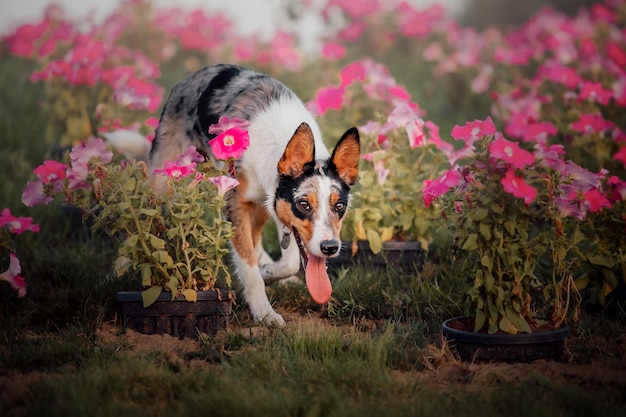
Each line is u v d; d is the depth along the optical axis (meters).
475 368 6.70
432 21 21.48
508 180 6.54
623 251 7.98
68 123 12.24
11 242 9.28
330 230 7.47
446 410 5.81
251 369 6.56
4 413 5.78
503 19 32.59
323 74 15.46
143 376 6.30
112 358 6.79
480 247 6.91
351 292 8.59
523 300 7.08
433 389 6.29
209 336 7.52
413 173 9.70
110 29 16.58
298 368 6.56
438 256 9.98
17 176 12.70
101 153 7.59
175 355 7.01
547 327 7.19
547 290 7.29
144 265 7.48
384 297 8.64
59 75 12.23
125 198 7.43
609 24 19.52
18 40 17.55
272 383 6.24
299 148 7.66
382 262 9.45
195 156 7.67
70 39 15.19
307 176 7.62
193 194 7.46
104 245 10.22
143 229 7.50
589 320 7.85
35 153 14.02
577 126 11.50
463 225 7.00
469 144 6.92
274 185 8.00
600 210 7.89
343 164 7.72
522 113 12.58
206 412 5.70
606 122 11.55
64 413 5.66
